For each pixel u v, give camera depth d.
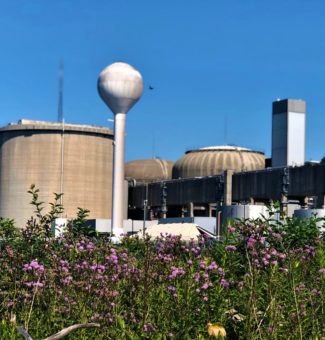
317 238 14.52
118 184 95.25
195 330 9.91
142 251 14.48
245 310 10.00
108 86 95.94
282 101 115.19
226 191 105.00
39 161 120.56
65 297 10.26
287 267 11.14
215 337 9.41
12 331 9.42
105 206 124.81
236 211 62.22
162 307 10.08
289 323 9.84
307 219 15.77
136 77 96.75
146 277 10.49
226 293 10.52
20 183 120.75
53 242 13.70
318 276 12.07
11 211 120.94
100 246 12.97
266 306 10.09
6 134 123.44
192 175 137.62
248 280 10.53
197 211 128.88
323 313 10.31
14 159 121.75
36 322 10.12
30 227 14.26
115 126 96.88
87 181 122.25
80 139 122.38
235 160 135.12
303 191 91.31
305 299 10.55
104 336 9.63
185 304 10.02
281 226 14.49
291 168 93.75
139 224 104.50
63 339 9.57
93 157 123.31
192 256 12.39
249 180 101.69
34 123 122.56
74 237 14.28
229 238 12.81
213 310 10.12
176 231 32.72
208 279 10.60
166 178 152.50
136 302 10.28
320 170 88.56
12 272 11.53
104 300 10.26
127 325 9.63
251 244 11.08
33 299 10.22
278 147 115.19
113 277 10.78
